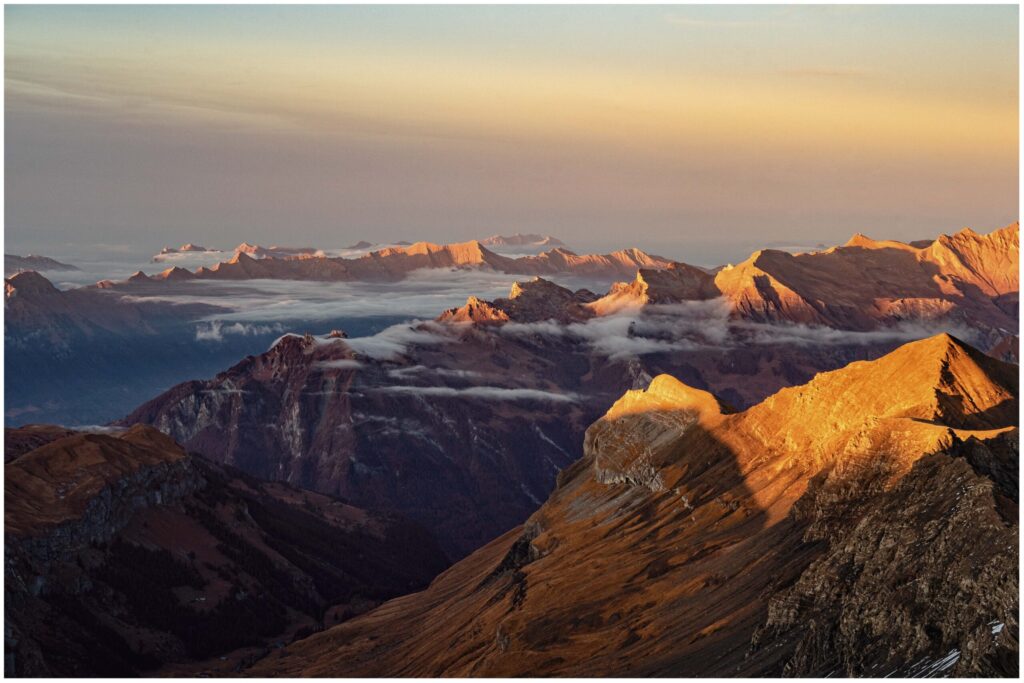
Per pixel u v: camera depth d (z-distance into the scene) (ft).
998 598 541.75
